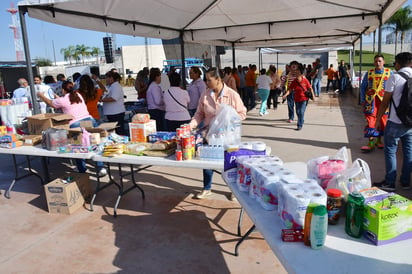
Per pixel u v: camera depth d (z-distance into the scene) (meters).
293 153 5.97
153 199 4.20
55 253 3.06
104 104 6.07
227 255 2.93
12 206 4.14
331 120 9.28
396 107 3.73
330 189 1.76
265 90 10.59
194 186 4.61
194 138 3.23
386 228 1.52
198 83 6.27
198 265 2.80
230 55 33.56
